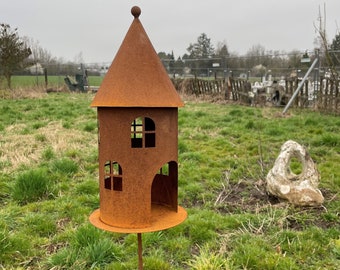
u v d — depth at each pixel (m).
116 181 1.94
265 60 21.73
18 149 6.11
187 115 10.16
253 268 2.60
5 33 19.64
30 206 3.75
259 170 5.11
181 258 2.78
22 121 9.43
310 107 11.24
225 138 7.24
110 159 1.82
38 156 5.66
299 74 16.17
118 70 1.80
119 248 2.85
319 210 3.67
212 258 2.59
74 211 3.61
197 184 4.50
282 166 4.01
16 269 2.61
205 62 24.52
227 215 3.59
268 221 3.36
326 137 6.32
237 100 14.58
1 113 10.52
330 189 4.30
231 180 4.80
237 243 2.94
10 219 3.37
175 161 1.96
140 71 1.78
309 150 5.95
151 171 1.82
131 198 1.81
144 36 1.88
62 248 2.90
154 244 3.00
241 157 5.81
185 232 3.19
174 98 1.85
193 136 7.37
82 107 12.66
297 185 3.85
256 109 11.63
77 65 27.16
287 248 2.86
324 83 10.84
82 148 6.29
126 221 1.82
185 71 23.52
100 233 3.01
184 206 3.92
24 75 26.58
